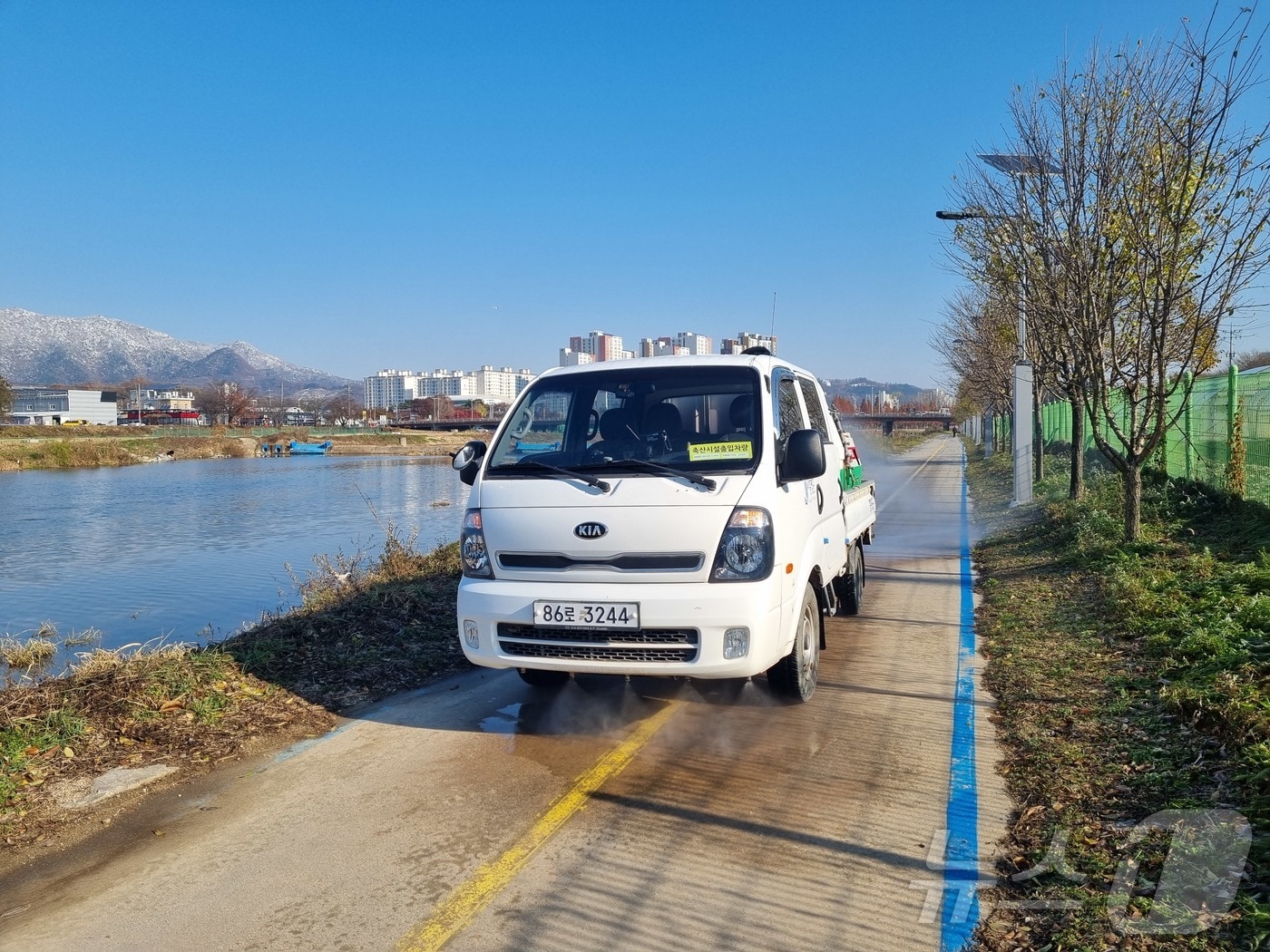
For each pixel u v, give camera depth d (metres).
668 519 4.86
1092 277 9.55
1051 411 29.28
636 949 3.19
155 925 3.45
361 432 106.25
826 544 6.36
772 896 3.50
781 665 5.61
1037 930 3.17
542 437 5.70
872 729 5.31
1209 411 11.70
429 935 3.32
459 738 5.40
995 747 4.95
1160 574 7.87
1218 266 8.49
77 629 12.35
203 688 5.96
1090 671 6.01
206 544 20.34
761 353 6.34
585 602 4.88
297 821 4.30
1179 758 4.36
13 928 3.46
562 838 4.05
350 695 6.23
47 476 47.09
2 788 4.52
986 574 10.50
